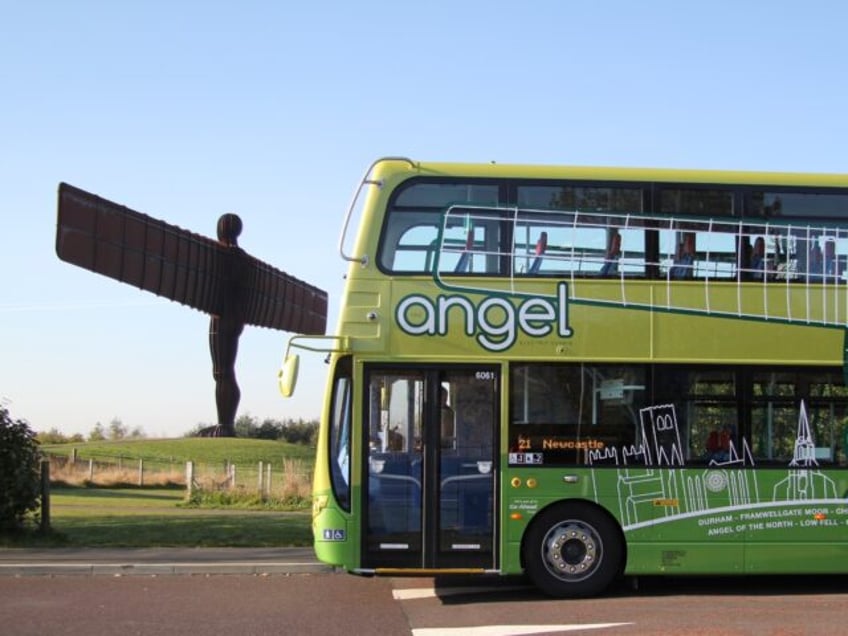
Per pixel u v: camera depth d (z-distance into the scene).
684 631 8.95
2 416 15.17
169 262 36.03
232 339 49.38
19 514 15.48
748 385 10.97
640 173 11.23
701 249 11.14
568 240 11.06
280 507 24.61
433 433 10.78
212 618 9.74
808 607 10.31
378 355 10.84
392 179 11.09
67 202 28.02
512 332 10.90
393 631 9.10
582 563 10.80
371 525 10.73
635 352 10.92
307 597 11.00
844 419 11.02
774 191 11.31
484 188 11.09
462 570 10.67
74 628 9.26
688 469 10.83
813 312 11.13
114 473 37.84
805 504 10.87
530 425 10.81
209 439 54.44
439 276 10.95
